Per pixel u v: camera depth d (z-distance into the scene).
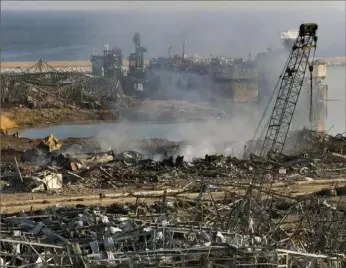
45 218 93.62
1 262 71.44
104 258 74.00
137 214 98.12
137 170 140.62
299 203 98.62
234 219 92.62
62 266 72.00
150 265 72.12
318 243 86.31
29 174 134.75
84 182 132.25
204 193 111.12
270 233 88.69
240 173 138.38
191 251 74.50
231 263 73.06
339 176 140.25
